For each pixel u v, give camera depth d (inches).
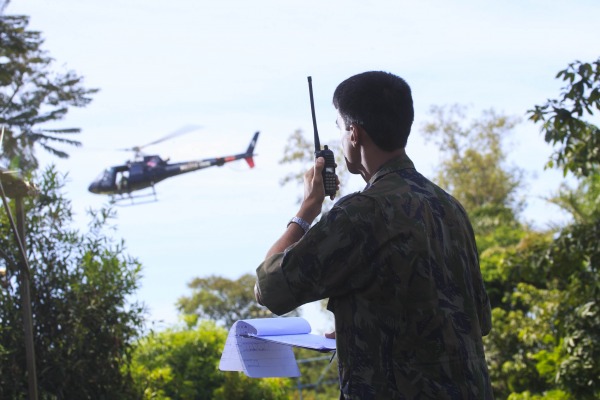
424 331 94.2
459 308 96.7
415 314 94.6
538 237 452.1
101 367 289.4
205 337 549.0
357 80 104.5
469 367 94.8
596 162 326.6
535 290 543.2
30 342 243.1
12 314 279.7
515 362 552.4
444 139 1417.3
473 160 1395.2
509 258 423.2
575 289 401.4
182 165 1186.6
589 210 520.4
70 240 295.7
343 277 96.3
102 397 287.9
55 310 285.1
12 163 617.9
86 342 286.7
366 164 104.1
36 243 290.4
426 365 93.7
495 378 570.9
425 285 95.0
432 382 93.2
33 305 284.0
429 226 97.6
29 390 243.1
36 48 732.7
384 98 102.7
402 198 98.0
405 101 103.8
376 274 95.6
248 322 111.1
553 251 385.7
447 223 99.7
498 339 566.9
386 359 94.5
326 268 96.3
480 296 103.3
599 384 414.3
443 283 96.4
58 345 282.4
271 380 539.2
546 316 475.8
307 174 110.2
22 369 277.3
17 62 746.8
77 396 285.0
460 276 98.3
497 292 734.5
